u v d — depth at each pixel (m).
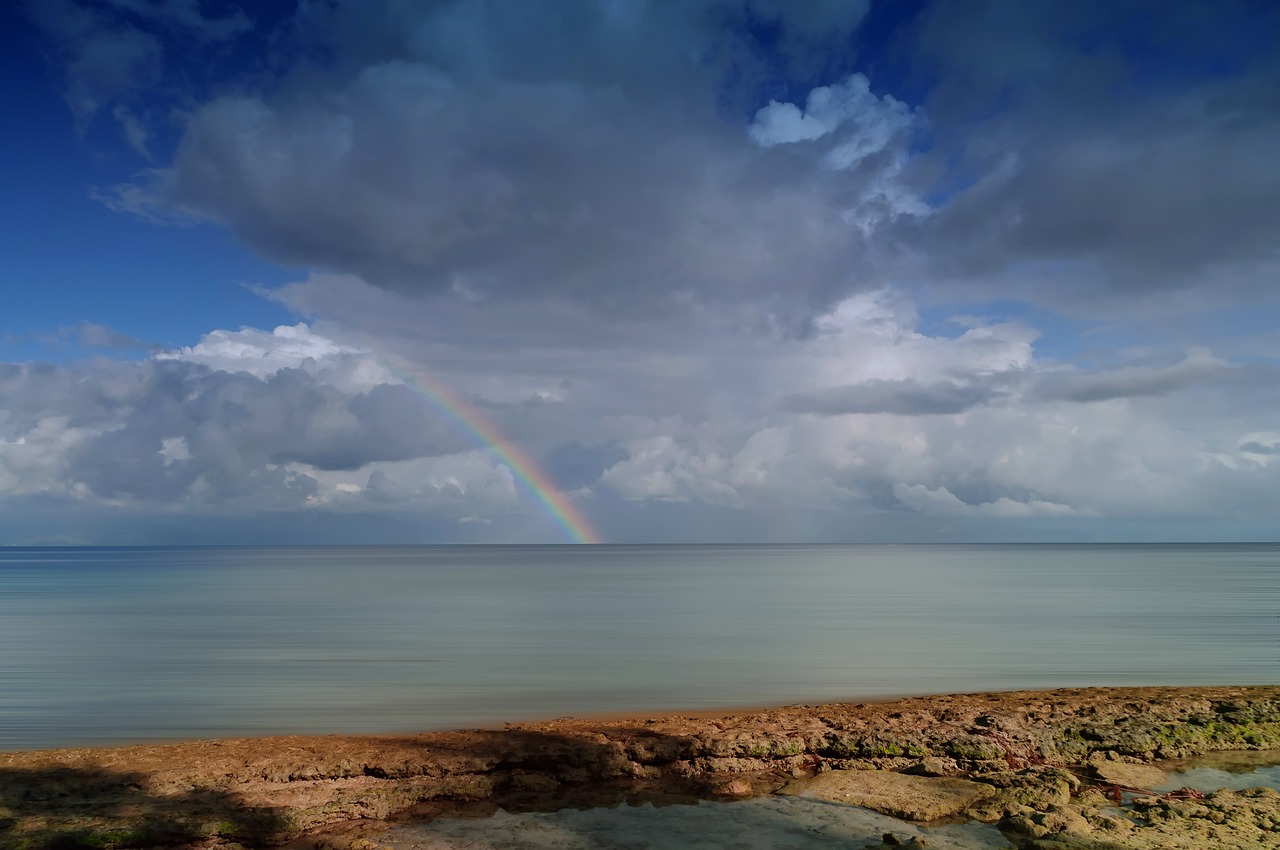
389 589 57.78
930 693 17.34
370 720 15.22
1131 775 11.56
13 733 14.45
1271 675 19.34
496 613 37.34
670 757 12.24
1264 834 9.30
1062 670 20.09
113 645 25.70
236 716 15.61
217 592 54.25
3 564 130.00
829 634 28.00
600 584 65.12
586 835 9.61
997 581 64.38
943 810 10.29
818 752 12.59
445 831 9.77
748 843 9.32
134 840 9.35
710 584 64.00
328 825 9.97
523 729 13.63
